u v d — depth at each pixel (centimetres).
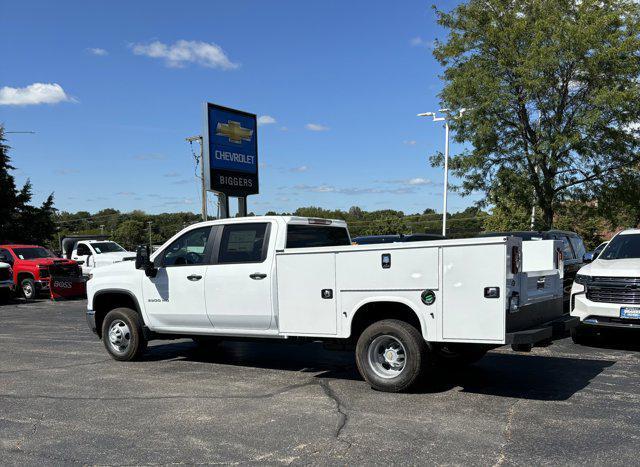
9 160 3978
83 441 510
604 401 607
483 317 579
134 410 605
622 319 864
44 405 630
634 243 1000
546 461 445
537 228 2064
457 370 764
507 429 520
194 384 720
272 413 585
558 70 1861
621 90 1823
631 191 1966
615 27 1886
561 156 1933
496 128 2002
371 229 8219
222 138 1864
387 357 654
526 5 1977
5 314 1675
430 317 609
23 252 2231
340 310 665
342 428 531
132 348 862
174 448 488
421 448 476
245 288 748
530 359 834
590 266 945
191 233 823
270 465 447
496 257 572
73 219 12512
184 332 822
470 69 1992
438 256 603
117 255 2422
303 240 778
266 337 750
